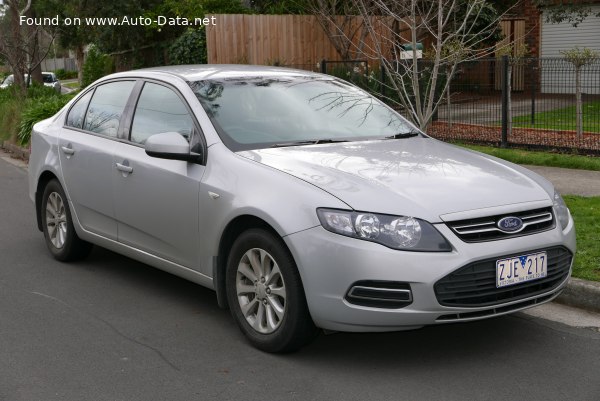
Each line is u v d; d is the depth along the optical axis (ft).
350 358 15.92
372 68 52.24
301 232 14.89
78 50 120.67
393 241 14.29
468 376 14.94
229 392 14.40
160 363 15.85
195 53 58.65
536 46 72.49
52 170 22.94
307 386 14.60
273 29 55.88
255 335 16.34
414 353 16.12
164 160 18.57
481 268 14.64
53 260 24.02
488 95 43.52
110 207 20.53
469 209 14.90
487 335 17.10
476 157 18.12
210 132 17.84
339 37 57.41
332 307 14.62
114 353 16.44
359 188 15.15
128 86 21.20
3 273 22.67
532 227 15.53
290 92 20.07
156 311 19.17
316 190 15.19
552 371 15.15
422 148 18.42
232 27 54.24
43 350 16.65
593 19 68.80
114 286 21.29
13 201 34.14
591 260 20.38
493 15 59.62
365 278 14.26
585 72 46.65
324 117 19.49
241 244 16.35
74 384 14.87
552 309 18.76
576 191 30.35
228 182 16.70
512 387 14.43
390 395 14.14
